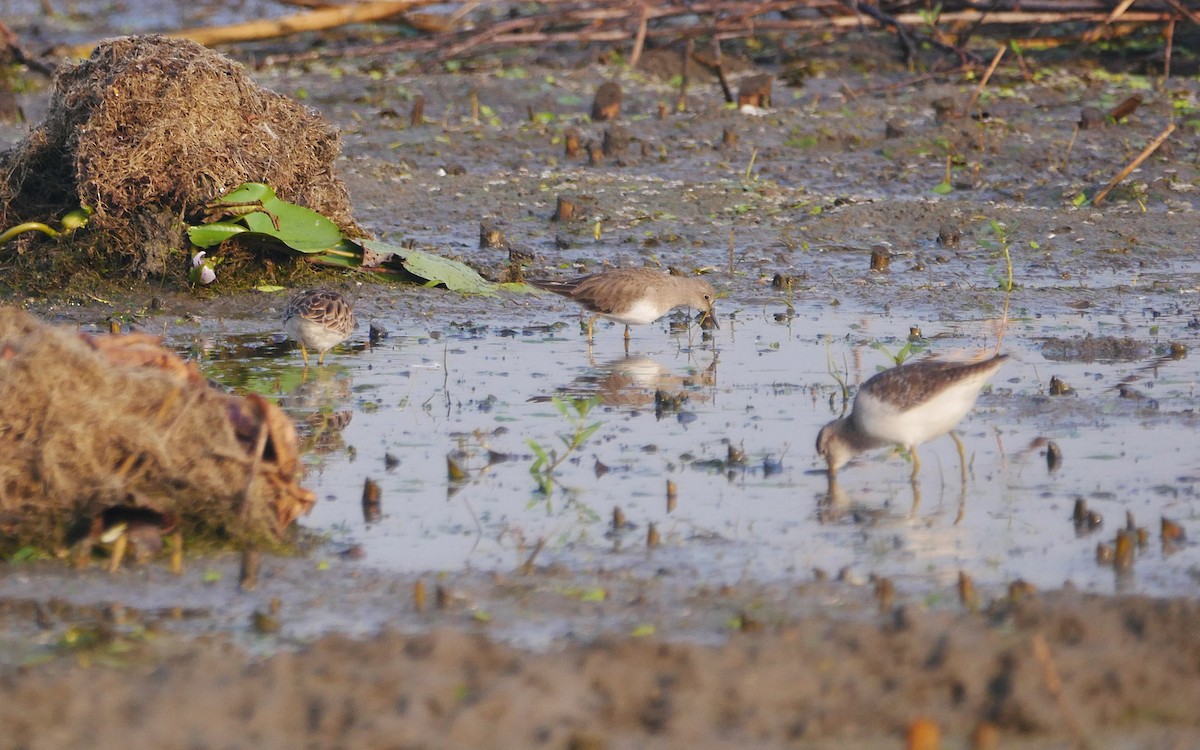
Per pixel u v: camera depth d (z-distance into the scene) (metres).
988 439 11.88
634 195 22.34
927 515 10.06
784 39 35.03
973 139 25.02
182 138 16.94
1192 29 32.38
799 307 17.05
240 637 7.98
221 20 41.38
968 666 7.09
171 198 17.14
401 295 17.36
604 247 19.84
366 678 7.04
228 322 16.22
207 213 17.00
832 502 10.38
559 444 11.82
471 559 9.25
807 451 11.60
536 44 32.88
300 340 14.28
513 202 22.09
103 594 8.63
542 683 6.98
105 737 6.53
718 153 25.23
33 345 9.03
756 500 10.44
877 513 10.12
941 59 31.22
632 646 7.36
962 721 6.72
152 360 9.69
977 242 19.81
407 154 25.41
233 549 9.40
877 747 6.51
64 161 17.61
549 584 8.75
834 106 28.12
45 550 9.25
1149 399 12.88
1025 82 29.34
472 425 12.38
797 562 9.14
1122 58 31.97
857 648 7.36
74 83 17.45
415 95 30.08
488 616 8.21
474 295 17.50
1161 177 22.61
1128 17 30.52
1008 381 13.59
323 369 14.32
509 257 19.08
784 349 15.08
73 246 17.28
